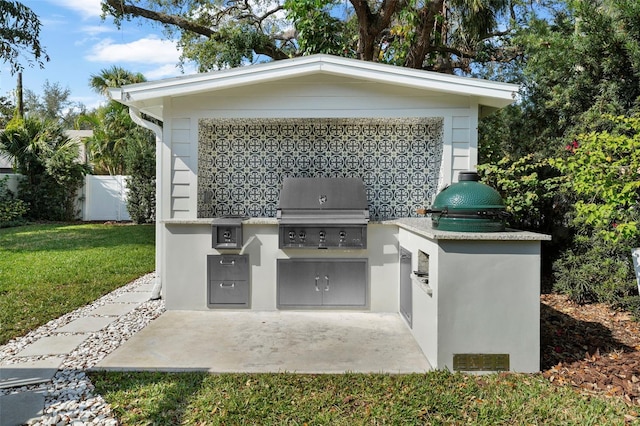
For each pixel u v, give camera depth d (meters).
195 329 4.55
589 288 5.58
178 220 5.24
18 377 3.28
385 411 2.74
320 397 2.94
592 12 5.88
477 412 2.74
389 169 6.27
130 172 15.32
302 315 5.12
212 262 5.29
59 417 2.66
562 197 6.14
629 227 3.92
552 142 6.54
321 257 5.25
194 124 5.51
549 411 2.73
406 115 5.42
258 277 5.30
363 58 11.53
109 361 3.62
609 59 5.80
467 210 3.53
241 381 3.20
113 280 6.94
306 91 5.45
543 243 6.75
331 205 5.27
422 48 10.77
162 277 5.92
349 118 5.55
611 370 3.42
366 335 4.38
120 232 12.92
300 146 6.29
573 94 6.14
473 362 3.43
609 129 5.61
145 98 5.18
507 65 12.26
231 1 13.58
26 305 5.39
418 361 3.66
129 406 2.80
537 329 3.42
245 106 5.48
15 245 10.29
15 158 15.26
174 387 3.09
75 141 17.00
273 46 13.41
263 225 5.28
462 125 5.39
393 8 10.99
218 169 6.31
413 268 4.36
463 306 3.43
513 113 7.18
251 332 4.46
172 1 12.99
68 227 14.17
